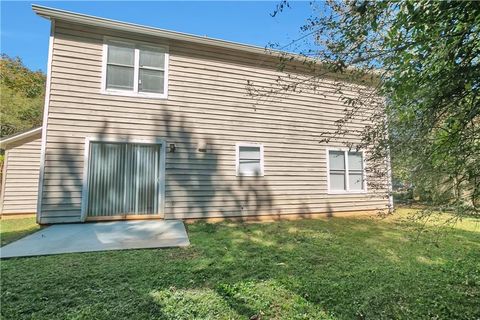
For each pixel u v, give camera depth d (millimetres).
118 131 6879
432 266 3990
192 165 7469
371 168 3188
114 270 3666
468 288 3223
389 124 2576
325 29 2275
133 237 5395
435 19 1771
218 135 7793
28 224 6992
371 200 9430
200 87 7711
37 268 3717
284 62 3184
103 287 3135
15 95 18219
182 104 7500
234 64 8109
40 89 20438
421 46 1896
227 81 8000
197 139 7566
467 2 1660
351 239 5590
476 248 4895
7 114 17016
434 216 2760
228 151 7867
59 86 6500
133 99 7070
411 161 2488
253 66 8297
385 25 2025
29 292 2994
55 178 6344
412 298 2957
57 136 6410
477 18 1681
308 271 3752
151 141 7133
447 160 2279
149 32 7156
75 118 6566
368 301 2863
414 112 2279
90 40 6828
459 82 1923
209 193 7566
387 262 4160
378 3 1856
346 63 2324
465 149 2197
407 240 5324
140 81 7199
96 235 5469
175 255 4391
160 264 3930
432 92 2041
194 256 4359
